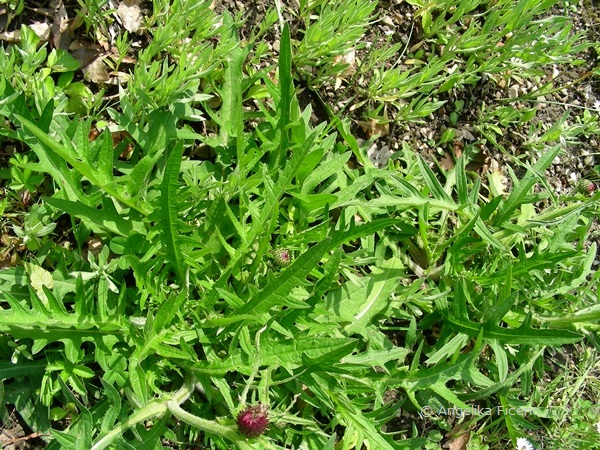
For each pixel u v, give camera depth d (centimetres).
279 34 62
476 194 61
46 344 44
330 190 59
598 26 83
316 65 62
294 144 52
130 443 46
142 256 50
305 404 56
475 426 66
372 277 57
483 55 70
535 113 77
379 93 65
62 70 51
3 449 46
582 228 65
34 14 53
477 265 65
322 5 59
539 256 58
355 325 56
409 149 64
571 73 81
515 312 61
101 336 46
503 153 74
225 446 48
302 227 55
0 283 47
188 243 48
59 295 44
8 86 45
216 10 60
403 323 63
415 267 63
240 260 50
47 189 51
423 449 62
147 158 46
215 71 57
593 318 58
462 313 57
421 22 70
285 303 45
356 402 52
